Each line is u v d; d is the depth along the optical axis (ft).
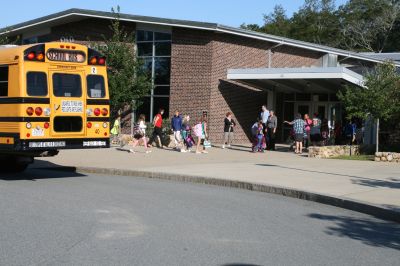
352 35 227.40
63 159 64.44
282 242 25.82
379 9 216.95
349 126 89.81
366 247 25.44
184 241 25.45
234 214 32.71
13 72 44.19
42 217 30.55
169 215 31.81
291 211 34.35
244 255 23.22
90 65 48.32
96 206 34.37
